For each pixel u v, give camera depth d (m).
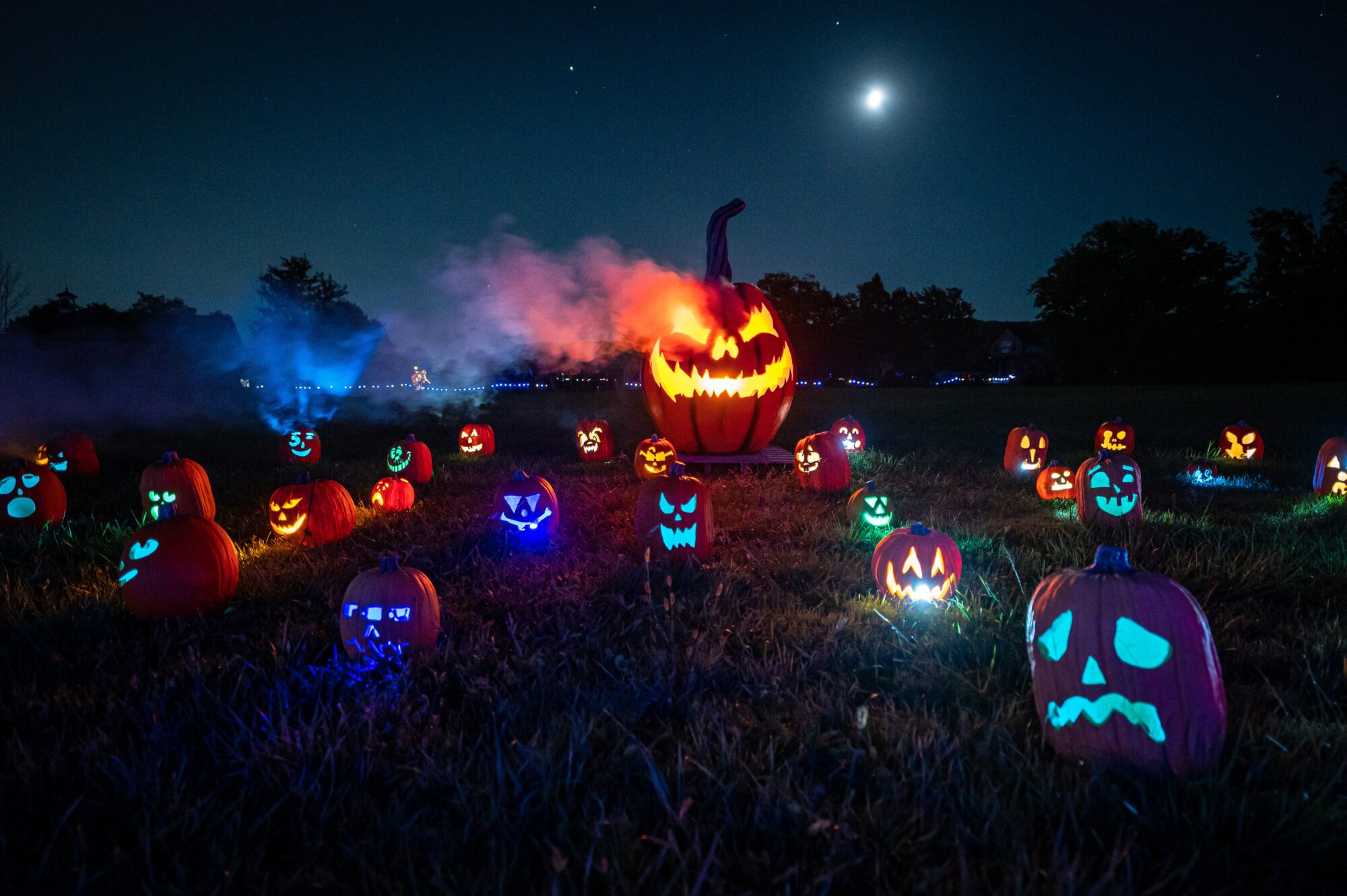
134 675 3.17
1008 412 21.42
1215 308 50.59
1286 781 2.22
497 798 2.20
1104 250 55.75
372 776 2.41
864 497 6.18
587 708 2.81
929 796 2.20
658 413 9.99
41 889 1.90
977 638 3.49
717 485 8.31
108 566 5.26
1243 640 3.47
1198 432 14.42
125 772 2.34
